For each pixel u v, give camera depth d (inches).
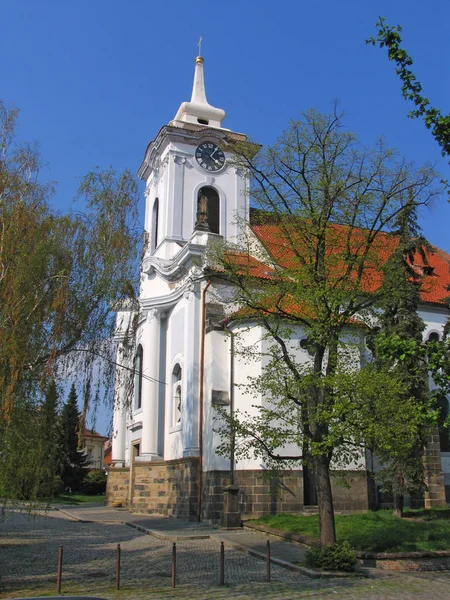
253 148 877.8
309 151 846.5
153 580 688.4
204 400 1316.4
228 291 1379.2
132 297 912.9
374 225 853.2
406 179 857.5
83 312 786.8
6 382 664.4
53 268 759.7
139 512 1449.3
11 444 670.5
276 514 1160.8
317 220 826.2
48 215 796.0
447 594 644.7
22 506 714.8
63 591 616.4
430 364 549.0
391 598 617.6
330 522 775.1
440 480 1315.2
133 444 1628.9
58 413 790.5
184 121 1689.2
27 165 791.1
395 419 762.8
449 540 878.4
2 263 699.4
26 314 703.7
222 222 1631.4
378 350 549.6
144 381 1528.1
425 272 1211.9
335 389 761.0
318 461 794.2
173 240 1590.8
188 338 1368.1
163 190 1668.3
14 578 683.4
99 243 841.5
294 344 1246.9
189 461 1289.4
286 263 868.6
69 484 2412.6
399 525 986.7
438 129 508.1
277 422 1172.5
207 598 598.2
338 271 850.8
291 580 703.7
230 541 961.5
